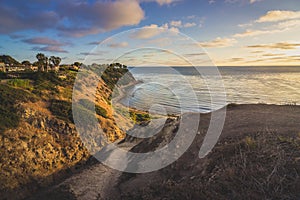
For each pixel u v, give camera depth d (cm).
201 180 633
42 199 1145
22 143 1617
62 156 1647
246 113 1195
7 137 1616
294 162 538
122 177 1022
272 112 1203
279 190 473
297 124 901
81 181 1126
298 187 467
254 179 513
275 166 520
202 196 526
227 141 828
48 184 1413
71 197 1024
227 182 541
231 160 646
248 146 669
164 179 801
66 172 1543
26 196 1305
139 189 761
